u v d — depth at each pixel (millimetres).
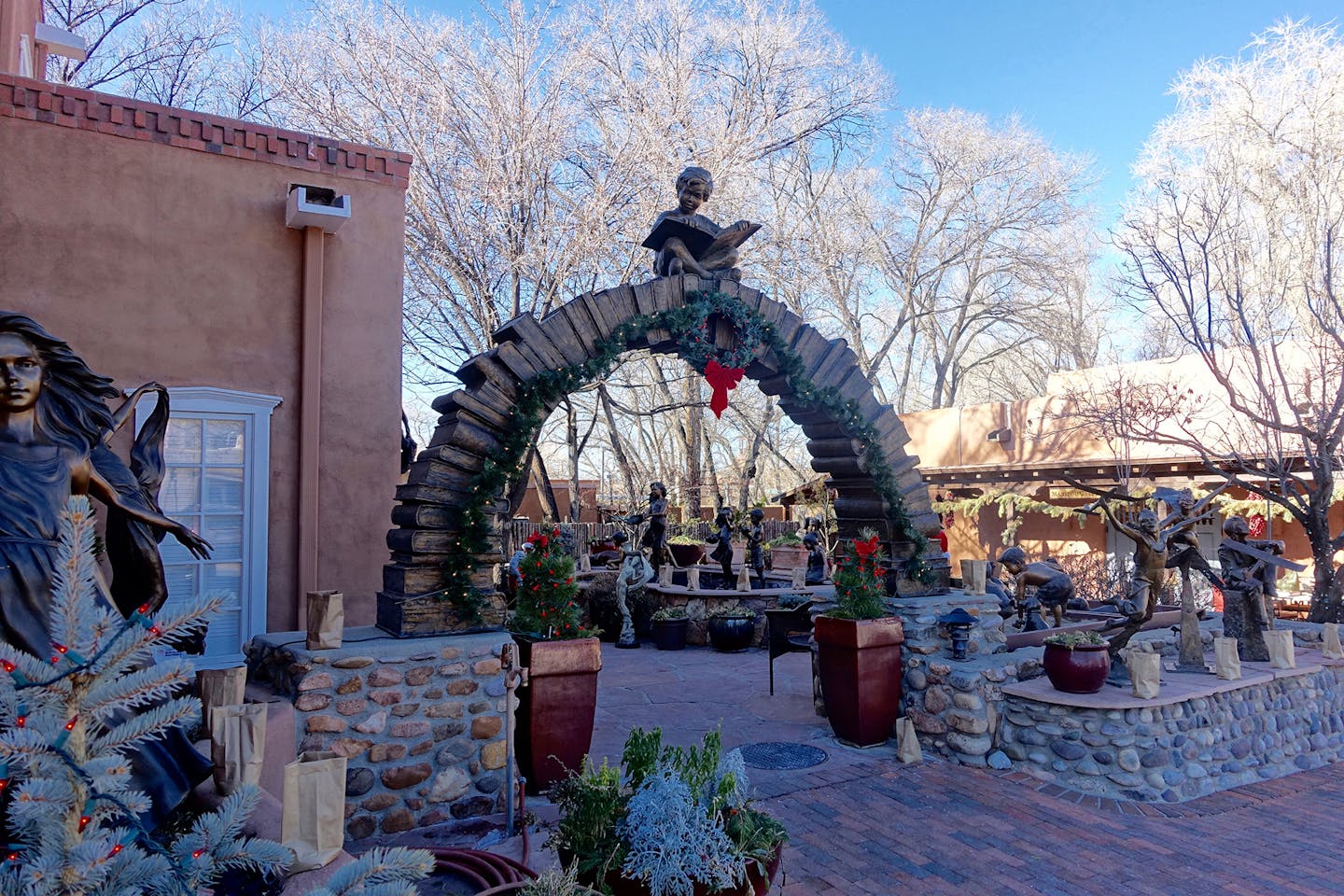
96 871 1466
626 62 16469
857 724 6215
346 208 6434
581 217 14516
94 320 5906
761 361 6156
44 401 3148
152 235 6117
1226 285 10680
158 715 1663
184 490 6113
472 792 4738
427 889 3102
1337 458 9234
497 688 4871
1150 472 13789
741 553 16875
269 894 2156
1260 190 13078
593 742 6305
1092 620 8672
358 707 4445
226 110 15758
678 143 15406
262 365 6426
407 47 14430
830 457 6719
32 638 2723
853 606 6348
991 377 31812
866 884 4102
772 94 17094
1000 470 16062
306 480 6453
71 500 1714
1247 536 7383
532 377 5133
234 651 6176
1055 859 4453
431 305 14625
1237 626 7211
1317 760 6648
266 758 3680
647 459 26219
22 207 5750
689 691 8211
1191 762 5707
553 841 3270
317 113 13797
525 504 27609
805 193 22594
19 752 1439
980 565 6762
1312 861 4586
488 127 14352
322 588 6508
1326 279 9602
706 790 3180
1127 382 12812
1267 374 12141
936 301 26891
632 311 5562
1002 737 6000
